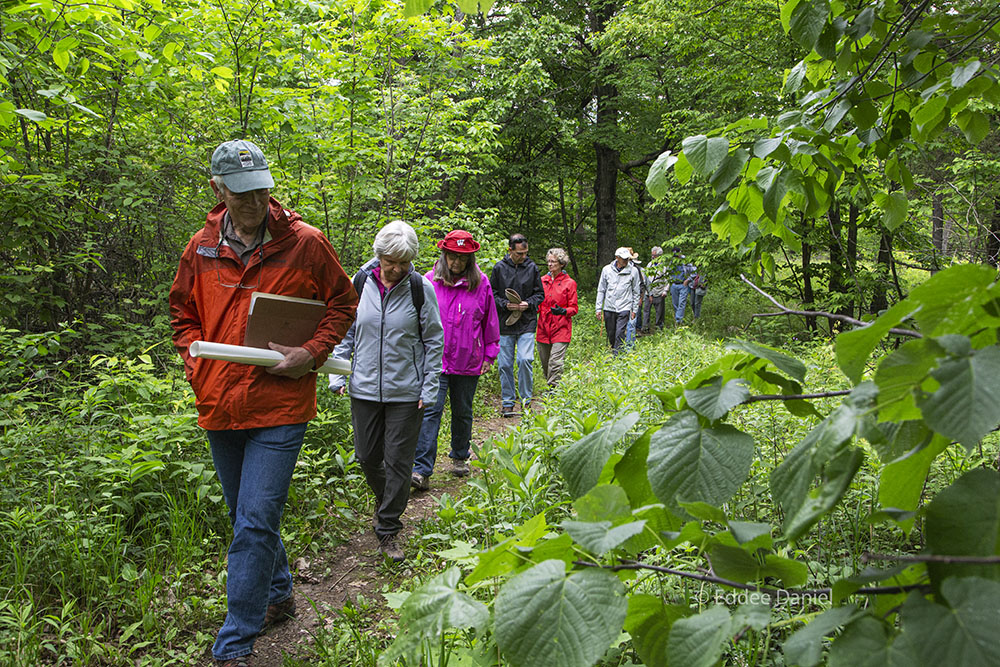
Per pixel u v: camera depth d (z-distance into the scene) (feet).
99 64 18.58
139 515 13.91
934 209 24.70
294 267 10.21
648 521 4.23
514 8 50.90
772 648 7.26
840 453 3.40
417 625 3.93
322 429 18.62
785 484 3.74
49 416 16.35
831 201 8.03
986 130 8.65
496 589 7.46
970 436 2.73
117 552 11.91
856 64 8.04
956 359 2.96
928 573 3.01
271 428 10.06
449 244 18.75
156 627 10.77
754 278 8.88
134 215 23.07
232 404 9.86
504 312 26.68
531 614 3.48
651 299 57.72
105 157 22.85
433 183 31.86
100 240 24.34
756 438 13.12
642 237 81.05
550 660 3.35
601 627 3.35
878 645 2.84
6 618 9.79
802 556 9.52
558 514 11.71
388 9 25.46
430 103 31.09
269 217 10.03
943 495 3.06
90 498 13.24
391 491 14.10
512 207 74.79
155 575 11.21
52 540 11.95
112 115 22.93
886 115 8.66
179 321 10.42
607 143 67.62
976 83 7.97
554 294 29.78
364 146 26.63
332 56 25.29
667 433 4.16
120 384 16.56
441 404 18.85
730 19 37.88
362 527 15.64
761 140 6.30
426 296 14.29
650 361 26.66
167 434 14.24
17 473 13.56
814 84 8.83
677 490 3.96
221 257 10.02
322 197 26.32
